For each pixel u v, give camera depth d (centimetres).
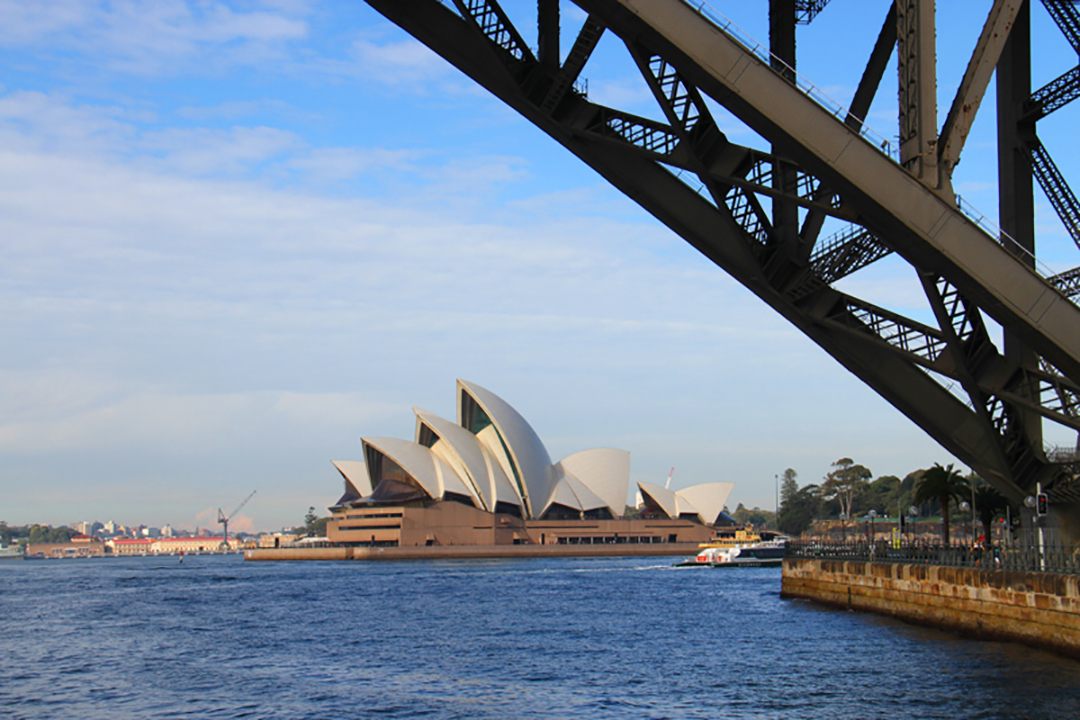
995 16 2031
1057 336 2047
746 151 2323
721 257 2592
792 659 3083
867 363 2709
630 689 2672
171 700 2619
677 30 1984
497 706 2459
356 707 2470
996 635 3053
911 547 4297
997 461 2728
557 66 2372
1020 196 2552
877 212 2092
